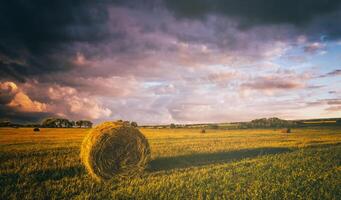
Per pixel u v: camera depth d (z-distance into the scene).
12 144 19.86
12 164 12.37
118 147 11.29
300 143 21.33
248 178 10.52
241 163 13.14
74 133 35.84
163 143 20.61
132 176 11.23
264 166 12.49
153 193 8.66
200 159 14.26
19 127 60.03
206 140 23.67
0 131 41.09
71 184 9.69
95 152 10.88
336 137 27.72
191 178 10.31
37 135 31.05
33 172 11.01
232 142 21.84
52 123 63.94
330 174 11.22
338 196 8.69
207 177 10.37
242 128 52.28
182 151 16.17
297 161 13.59
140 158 11.62
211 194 8.70
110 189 9.25
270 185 9.69
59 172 11.19
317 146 19.64
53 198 8.21
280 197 8.55
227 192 8.88
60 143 20.78
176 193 8.66
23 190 8.85
